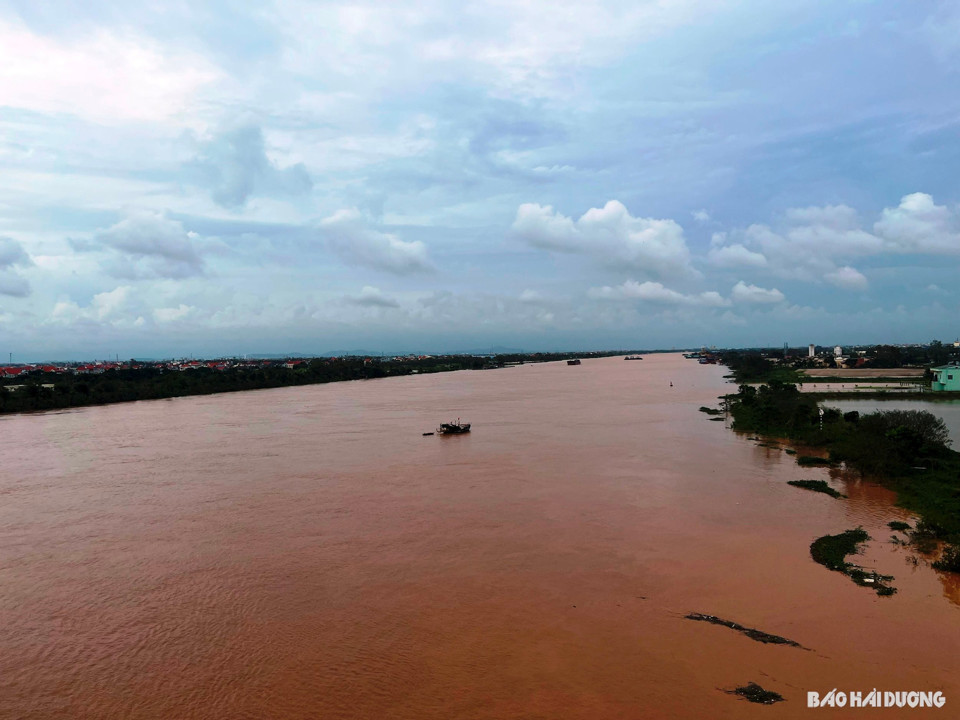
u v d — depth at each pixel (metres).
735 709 13.95
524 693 14.77
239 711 14.39
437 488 34.00
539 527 26.91
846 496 31.34
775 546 24.11
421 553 23.97
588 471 37.72
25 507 31.36
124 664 16.48
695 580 21.02
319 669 16.00
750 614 18.47
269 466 40.66
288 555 23.97
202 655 16.83
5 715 14.39
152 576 22.14
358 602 19.80
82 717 14.31
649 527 26.69
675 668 15.67
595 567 22.30
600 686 14.97
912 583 20.45
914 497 30.36
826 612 18.48
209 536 26.36
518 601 19.66
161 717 14.24
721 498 31.16
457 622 18.33
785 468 38.09
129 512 30.17
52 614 19.34
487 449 45.94
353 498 32.09
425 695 14.80
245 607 19.58
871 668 15.49
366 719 14.01
